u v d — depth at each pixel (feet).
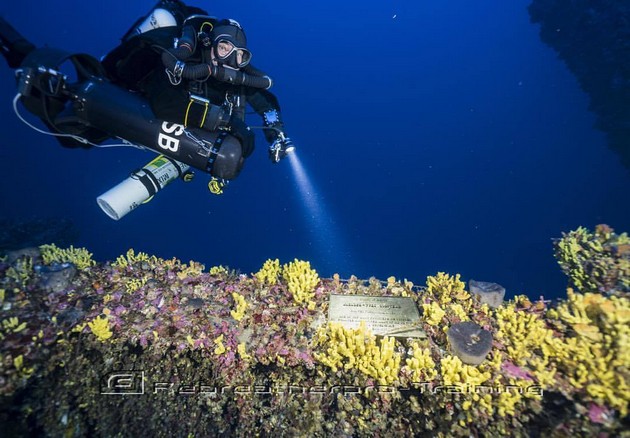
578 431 9.48
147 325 12.92
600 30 69.92
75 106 10.52
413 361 11.15
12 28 10.64
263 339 12.85
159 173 12.77
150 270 16.03
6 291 12.52
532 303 14.25
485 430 10.23
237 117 11.60
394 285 16.08
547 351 11.34
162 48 9.75
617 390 9.58
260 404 12.35
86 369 12.12
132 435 12.41
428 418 10.89
